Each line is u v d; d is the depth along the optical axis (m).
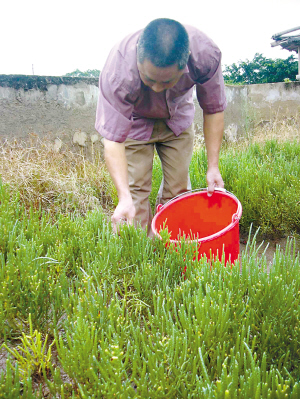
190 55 2.20
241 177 3.60
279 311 1.39
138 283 1.59
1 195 2.66
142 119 2.66
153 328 1.26
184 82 2.35
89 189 3.80
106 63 2.22
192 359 1.18
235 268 1.57
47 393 1.28
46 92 4.92
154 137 2.77
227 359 1.21
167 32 1.71
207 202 2.64
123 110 2.16
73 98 5.19
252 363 1.04
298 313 1.37
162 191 3.17
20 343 1.50
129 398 1.04
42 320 1.52
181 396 1.14
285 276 1.55
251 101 8.80
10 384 1.03
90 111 5.40
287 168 3.78
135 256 1.79
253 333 1.38
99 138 5.54
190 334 1.22
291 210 2.98
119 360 1.05
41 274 1.57
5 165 3.61
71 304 1.48
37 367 1.32
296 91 8.62
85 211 3.52
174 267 1.76
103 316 1.33
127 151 2.78
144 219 2.98
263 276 1.50
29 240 1.95
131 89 2.10
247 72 19.28
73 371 1.14
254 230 3.28
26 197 3.31
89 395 1.10
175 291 1.48
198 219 2.67
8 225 2.02
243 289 1.50
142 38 1.76
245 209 3.21
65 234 2.08
